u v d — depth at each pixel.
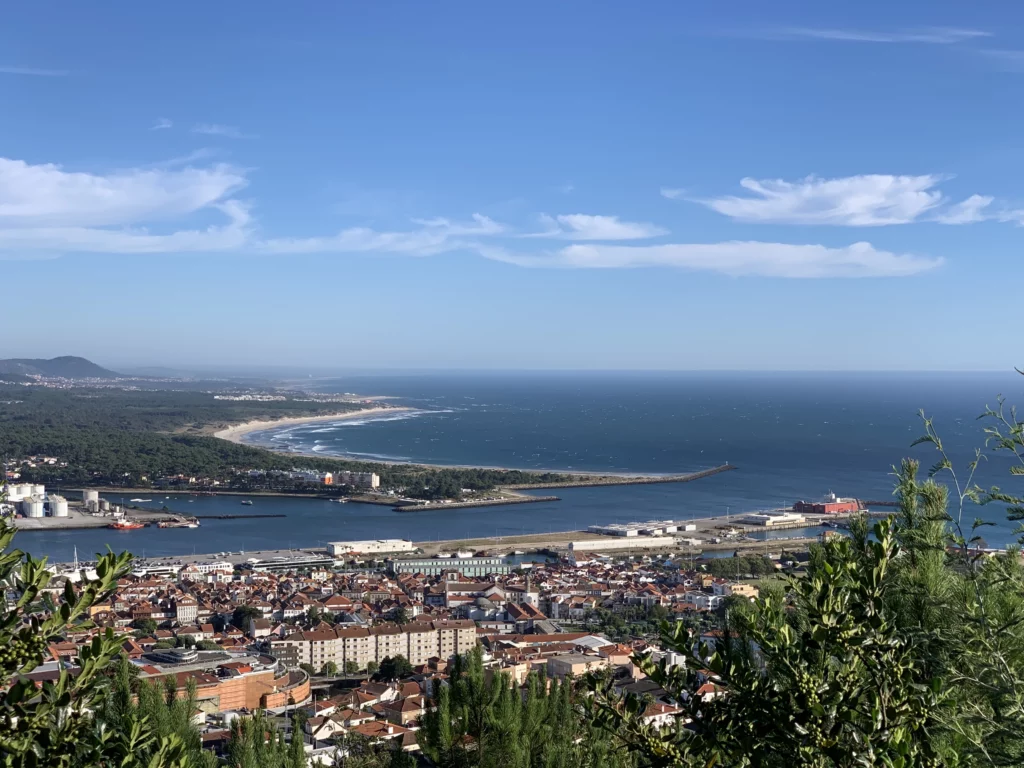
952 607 12.23
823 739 10.07
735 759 10.72
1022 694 11.07
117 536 192.62
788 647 10.70
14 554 11.02
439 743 23.52
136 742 11.62
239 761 26.42
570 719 26.75
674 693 11.15
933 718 10.78
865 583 10.77
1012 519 13.36
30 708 10.51
